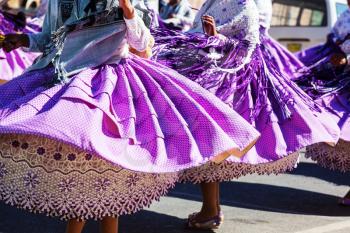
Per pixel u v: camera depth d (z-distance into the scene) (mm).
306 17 15328
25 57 8336
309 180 8102
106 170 4078
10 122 3957
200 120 4258
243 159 5297
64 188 4039
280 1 15586
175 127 4223
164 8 10633
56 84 4281
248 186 7660
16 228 5699
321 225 6168
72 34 4391
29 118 3949
